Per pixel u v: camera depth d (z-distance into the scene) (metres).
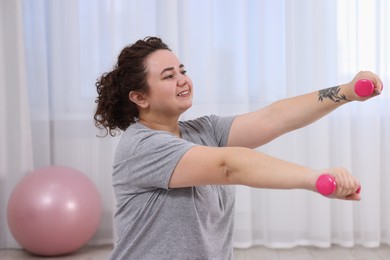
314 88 2.95
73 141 3.09
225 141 1.49
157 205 1.28
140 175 1.24
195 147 1.18
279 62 3.01
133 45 1.41
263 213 3.07
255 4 3.05
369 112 2.96
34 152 3.09
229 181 1.13
